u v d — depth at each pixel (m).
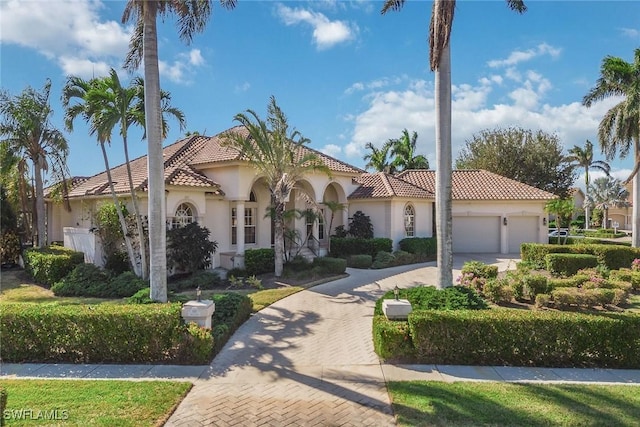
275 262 18.59
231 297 11.88
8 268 22.92
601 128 26.86
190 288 16.31
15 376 7.68
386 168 45.88
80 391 6.83
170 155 22.48
